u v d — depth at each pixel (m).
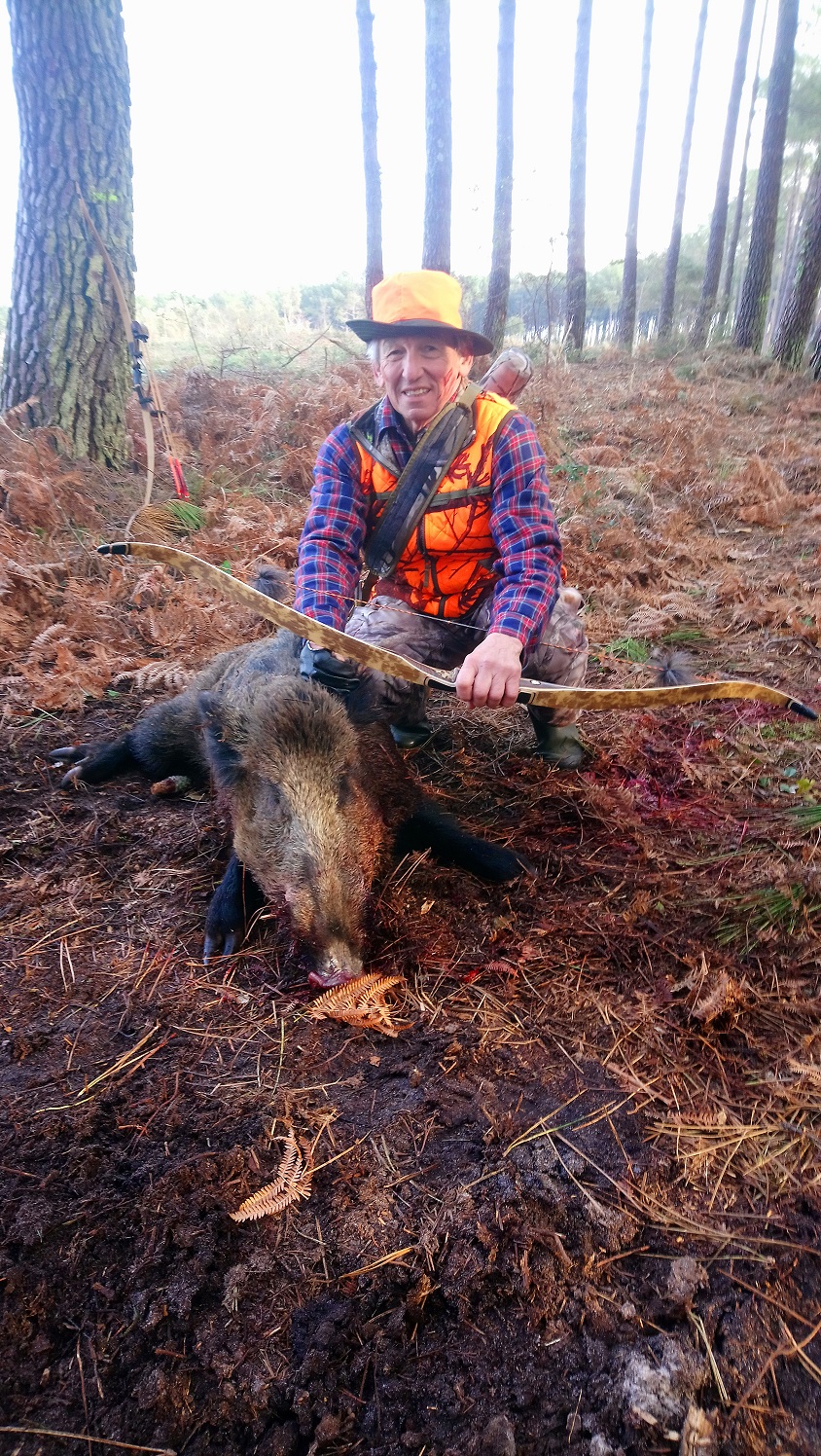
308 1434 1.04
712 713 2.58
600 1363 1.05
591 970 1.64
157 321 9.21
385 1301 1.13
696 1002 1.51
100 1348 1.10
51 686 2.74
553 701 1.44
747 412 6.81
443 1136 1.32
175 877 1.99
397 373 1.76
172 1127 1.35
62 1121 1.36
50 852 2.08
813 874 1.77
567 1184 1.23
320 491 1.90
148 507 3.70
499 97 9.41
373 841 1.82
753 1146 1.29
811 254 8.97
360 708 1.97
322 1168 1.28
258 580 2.66
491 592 2.09
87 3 3.72
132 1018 1.58
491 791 2.27
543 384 6.31
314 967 1.58
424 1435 1.01
